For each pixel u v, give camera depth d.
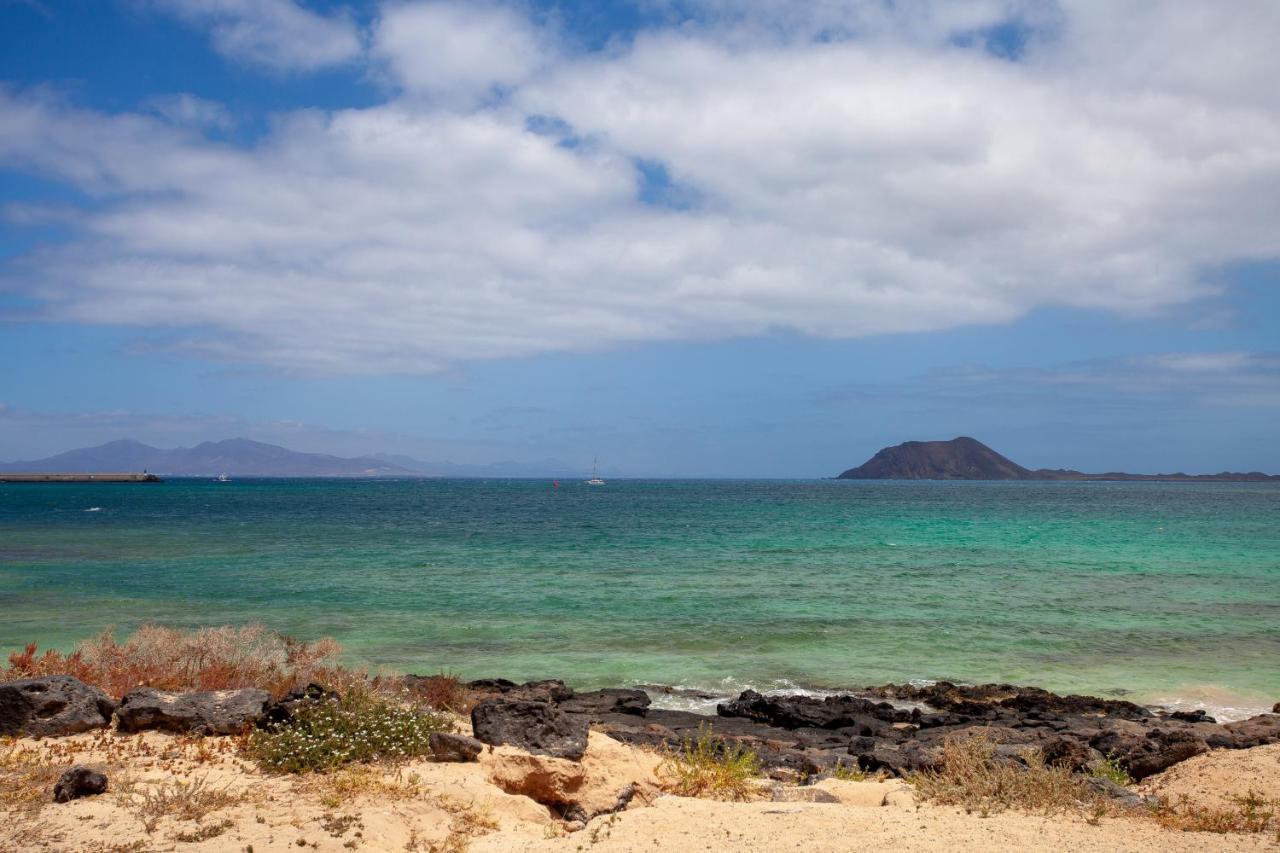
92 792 7.20
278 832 6.50
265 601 27.25
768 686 18.25
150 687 10.63
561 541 49.84
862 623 24.50
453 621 24.27
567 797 8.26
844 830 7.00
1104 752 10.43
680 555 41.81
